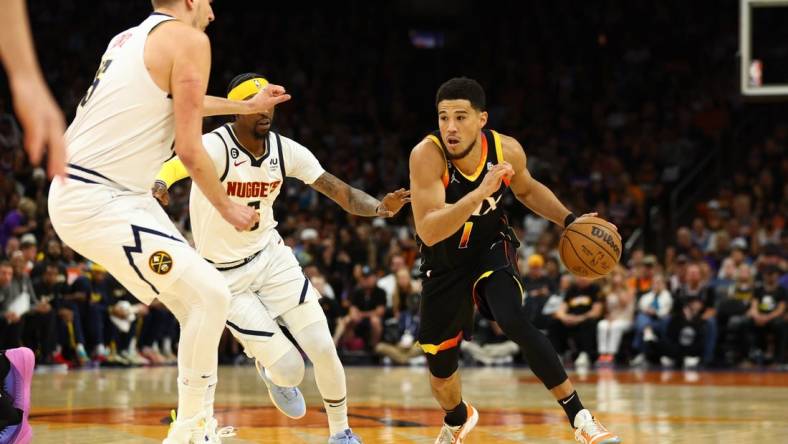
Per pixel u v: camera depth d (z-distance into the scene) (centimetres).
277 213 1669
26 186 1476
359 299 1440
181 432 370
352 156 1962
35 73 154
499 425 576
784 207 1578
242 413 639
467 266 430
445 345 438
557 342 1391
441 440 462
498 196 424
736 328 1324
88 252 354
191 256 359
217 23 2258
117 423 577
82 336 1255
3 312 1135
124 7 2153
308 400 748
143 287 361
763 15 1323
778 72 1315
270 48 2234
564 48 2245
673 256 1512
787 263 1397
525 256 1543
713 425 572
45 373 1098
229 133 442
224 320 365
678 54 2159
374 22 2342
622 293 1370
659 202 1773
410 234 1619
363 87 2202
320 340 443
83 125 355
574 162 1891
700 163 1830
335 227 1595
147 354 1322
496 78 2241
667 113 2005
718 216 1606
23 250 1204
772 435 518
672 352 1324
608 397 793
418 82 2289
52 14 2103
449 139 409
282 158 453
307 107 2092
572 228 431
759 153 1766
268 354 436
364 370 1234
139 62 351
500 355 1398
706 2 2189
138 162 356
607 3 2269
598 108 2047
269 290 450
